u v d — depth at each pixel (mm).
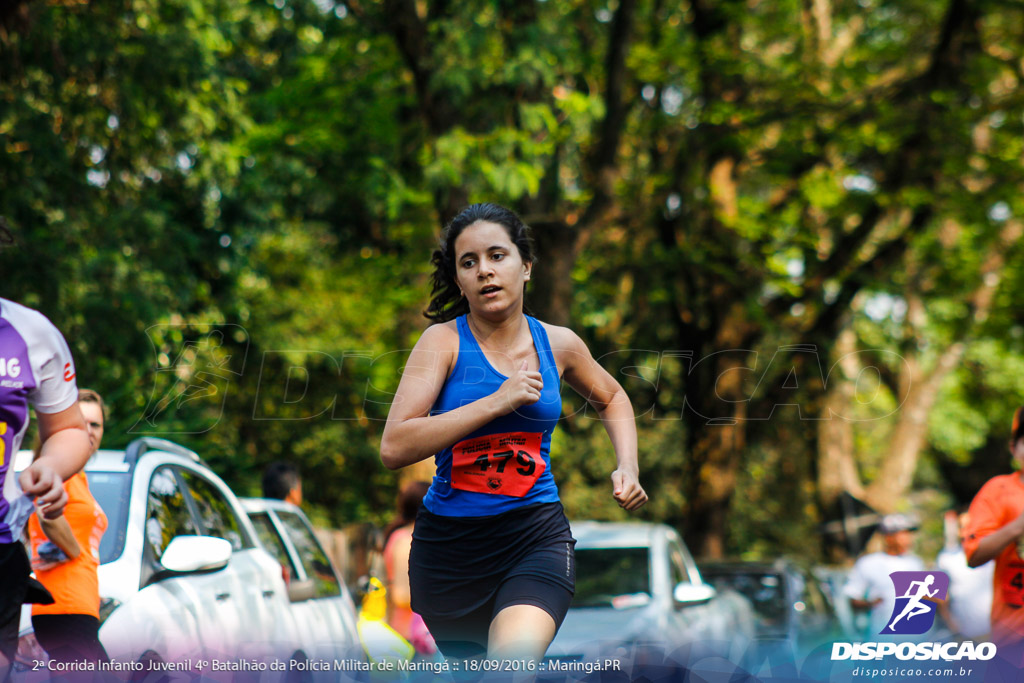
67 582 8781
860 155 42250
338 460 37562
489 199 27656
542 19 27859
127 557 9906
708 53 38156
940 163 40031
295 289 42656
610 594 17844
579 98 27906
